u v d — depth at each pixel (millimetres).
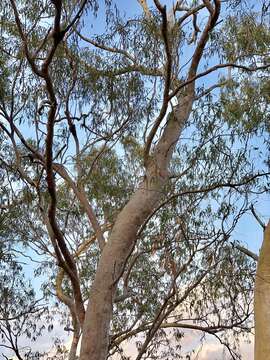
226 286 9273
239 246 9203
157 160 9508
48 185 8531
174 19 9953
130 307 11711
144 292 11508
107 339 8617
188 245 9094
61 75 9469
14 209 10867
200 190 9312
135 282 11492
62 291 11859
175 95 9383
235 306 10039
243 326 10367
